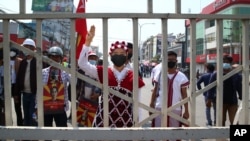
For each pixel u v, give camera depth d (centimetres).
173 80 402
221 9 5181
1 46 272
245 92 288
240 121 299
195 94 282
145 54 12219
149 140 266
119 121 317
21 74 499
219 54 283
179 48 6938
